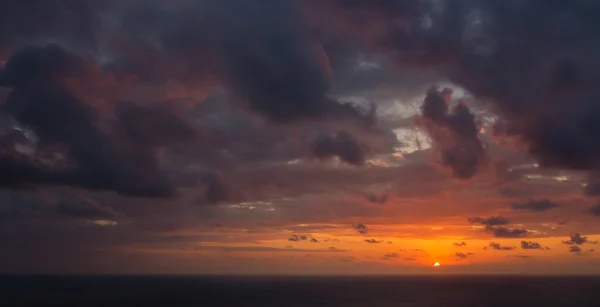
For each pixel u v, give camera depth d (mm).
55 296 182750
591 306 158125
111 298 174875
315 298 189000
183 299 174125
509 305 161125
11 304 151875
